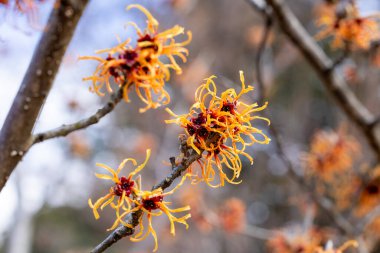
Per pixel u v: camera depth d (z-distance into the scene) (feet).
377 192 11.59
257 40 25.16
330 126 26.37
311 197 12.14
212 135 4.38
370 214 12.07
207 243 27.50
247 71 30.19
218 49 30.99
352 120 12.24
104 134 27.07
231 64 30.78
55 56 3.88
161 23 28.66
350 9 8.61
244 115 4.44
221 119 4.40
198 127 4.37
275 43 21.22
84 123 4.11
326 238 12.37
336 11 8.72
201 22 30.73
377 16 8.57
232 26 30.99
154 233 4.22
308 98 27.94
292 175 12.03
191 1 24.56
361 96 16.84
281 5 10.57
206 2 30.73
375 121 11.91
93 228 38.24
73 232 37.88
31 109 3.92
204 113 4.42
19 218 15.71
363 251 11.51
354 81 13.47
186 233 27.55
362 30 8.61
